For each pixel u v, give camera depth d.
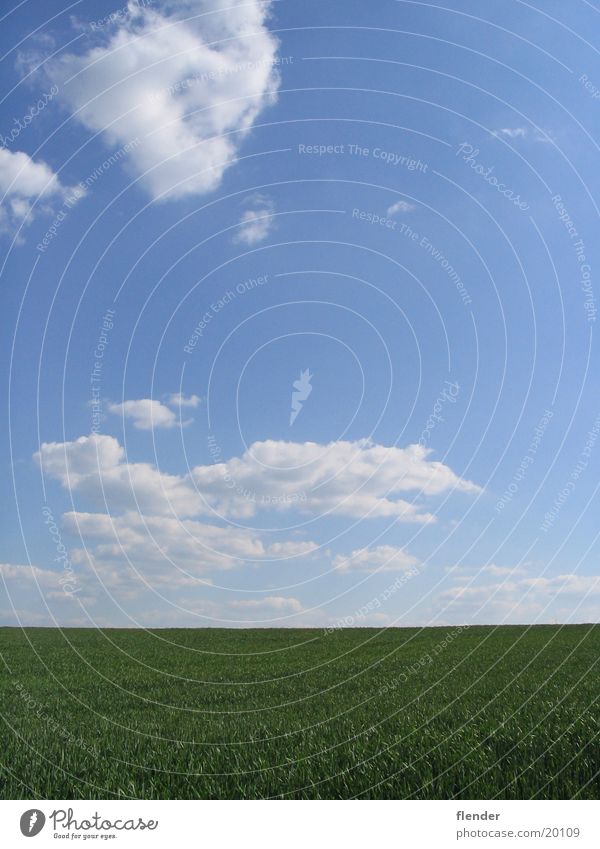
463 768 8.66
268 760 9.31
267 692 17.36
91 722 12.62
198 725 12.28
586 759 8.90
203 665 23.97
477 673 20.22
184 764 9.11
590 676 18.55
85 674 21.38
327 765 8.98
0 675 21.19
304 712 13.72
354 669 22.08
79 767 8.95
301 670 22.17
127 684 19.11
